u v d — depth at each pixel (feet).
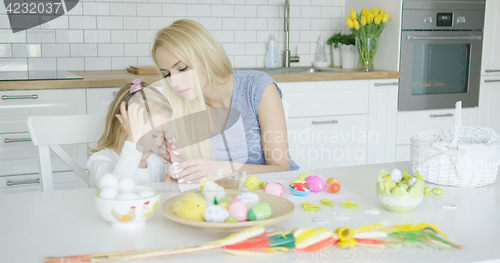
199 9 11.28
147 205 3.01
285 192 3.94
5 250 2.74
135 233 2.99
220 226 2.77
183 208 3.04
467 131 4.38
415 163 4.30
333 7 12.46
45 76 9.16
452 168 4.06
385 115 10.98
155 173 5.29
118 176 4.13
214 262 2.56
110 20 10.71
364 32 10.89
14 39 10.14
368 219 3.25
